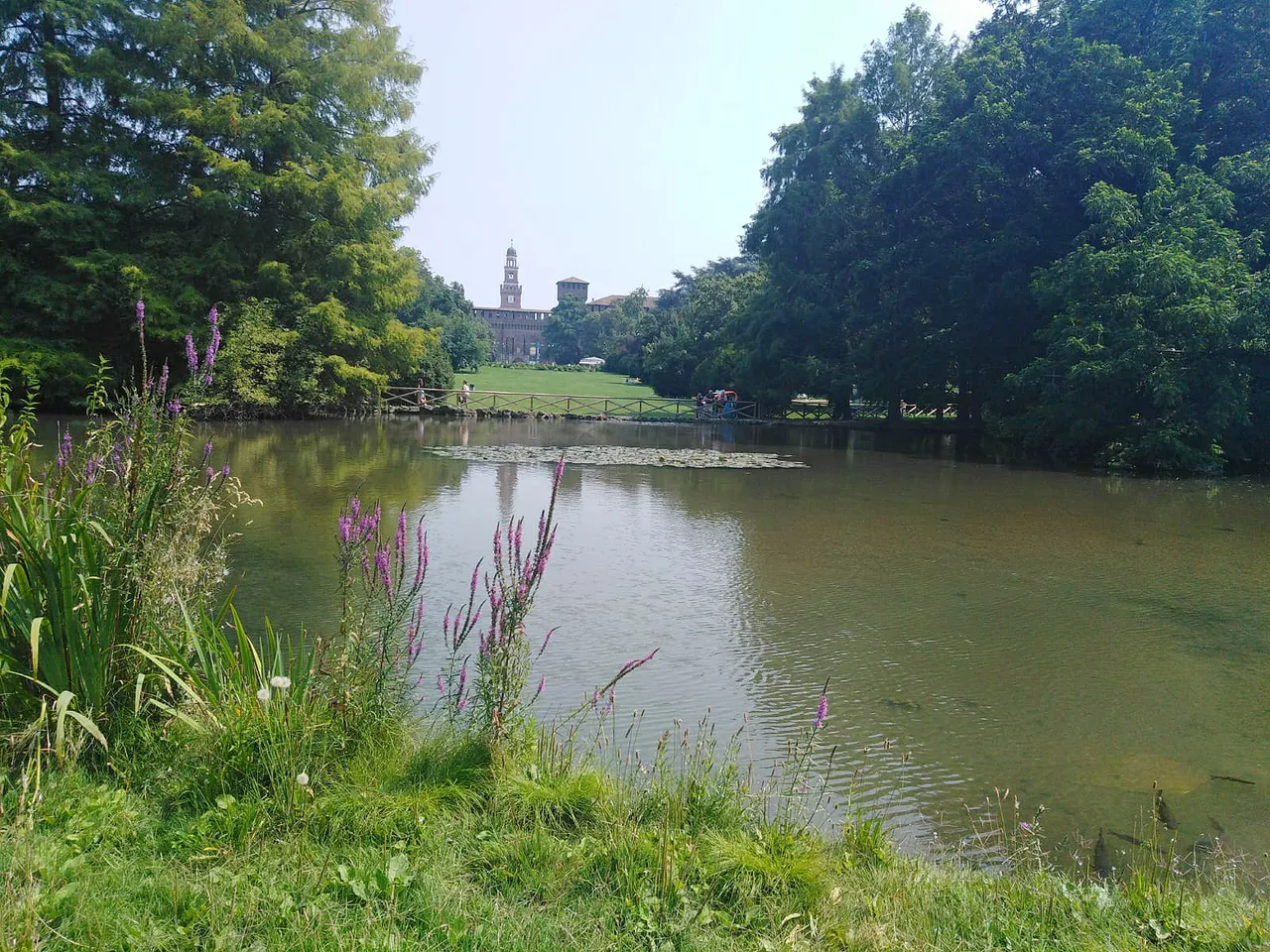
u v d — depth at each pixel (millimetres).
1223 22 24891
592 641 7098
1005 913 3004
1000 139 26438
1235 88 24875
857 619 8023
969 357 30000
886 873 3348
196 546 4164
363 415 31672
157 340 26594
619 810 3381
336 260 27750
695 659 6727
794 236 35750
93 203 25734
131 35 26531
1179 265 20781
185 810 3158
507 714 3814
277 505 12336
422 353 31453
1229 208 22297
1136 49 26359
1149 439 21531
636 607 8180
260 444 21062
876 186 31516
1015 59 27438
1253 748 5414
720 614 8047
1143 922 2992
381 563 4062
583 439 27188
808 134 35562
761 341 36500
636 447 24844
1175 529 13398
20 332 25109
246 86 27797
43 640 3549
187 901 2527
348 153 29000
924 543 11672
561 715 5379
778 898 2920
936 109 29781
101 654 3592
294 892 2627
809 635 7492
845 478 18656
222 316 26031
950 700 6078
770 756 5031
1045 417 23734
